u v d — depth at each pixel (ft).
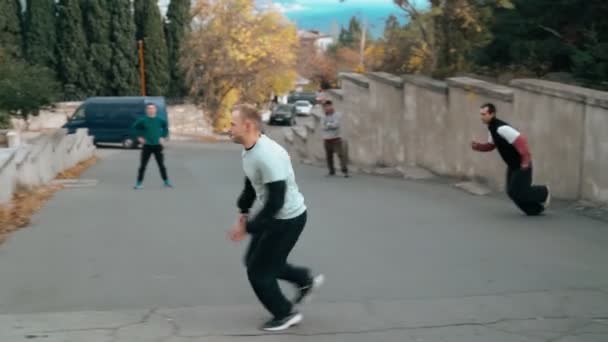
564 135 34.47
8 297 19.47
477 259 23.11
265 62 167.94
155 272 22.15
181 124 171.63
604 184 31.71
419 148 53.62
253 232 15.56
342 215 32.89
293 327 16.74
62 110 151.43
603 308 17.93
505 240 25.86
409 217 31.73
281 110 199.93
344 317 17.47
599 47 40.57
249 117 15.55
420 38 68.59
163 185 49.49
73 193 43.70
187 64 165.58
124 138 113.29
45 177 50.98
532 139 37.27
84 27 163.43
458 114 46.73
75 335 16.26
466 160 45.88
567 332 16.35
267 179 15.47
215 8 165.68
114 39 164.25
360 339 16.01
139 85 168.14
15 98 79.66
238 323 17.10
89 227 30.35
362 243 26.08
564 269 21.58
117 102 113.91
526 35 49.90
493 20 51.42
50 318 17.52
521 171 29.86
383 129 59.52
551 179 35.78
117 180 54.19
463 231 27.84
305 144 90.74
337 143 54.29
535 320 17.13
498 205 34.81
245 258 16.74
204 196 41.93
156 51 168.86
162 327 16.81
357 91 64.64
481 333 16.33
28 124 136.77
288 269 17.26
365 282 20.62
